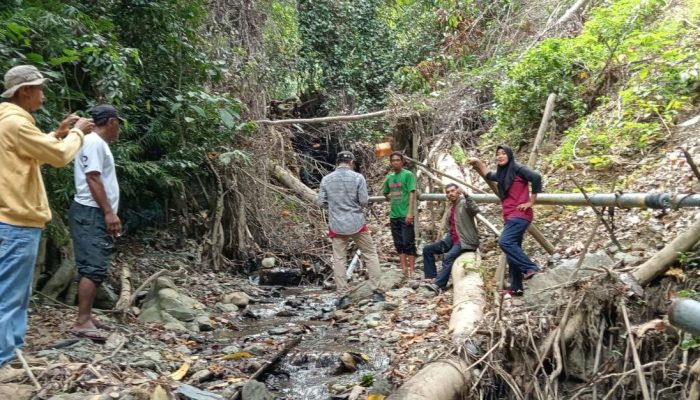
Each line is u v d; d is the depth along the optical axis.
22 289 3.69
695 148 6.76
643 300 4.65
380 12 16.53
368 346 5.15
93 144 4.49
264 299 7.37
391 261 8.73
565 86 9.24
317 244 9.88
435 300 6.23
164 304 5.82
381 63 15.54
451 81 11.82
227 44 10.08
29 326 4.71
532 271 5.52
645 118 7.88
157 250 8.25
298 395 4.30
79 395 3.50
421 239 8.95
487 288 5.71
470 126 10.86
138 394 3.58
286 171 10.81
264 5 11.72
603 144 7.88
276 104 12.15
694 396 3.83
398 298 6.56
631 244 5.80
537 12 12.51
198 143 8.38
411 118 9.22
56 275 5.53
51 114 5.68
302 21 14.86
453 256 6.62
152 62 7.67
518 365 4.46
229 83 9.81
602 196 5.11
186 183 9.02
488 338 4.58
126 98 6.92
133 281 6.71
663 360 4.18
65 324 4.84
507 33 12.70
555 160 8.22
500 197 5.84
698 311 2.01
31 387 3.57
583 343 4.57
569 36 10.96
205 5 9.52
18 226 3.63
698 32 8.61
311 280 8.80
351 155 7.38
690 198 4.61
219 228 8.76
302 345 5.29
